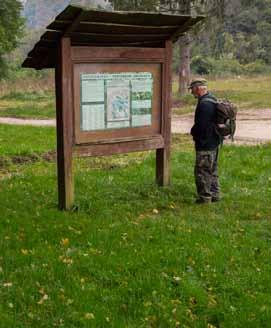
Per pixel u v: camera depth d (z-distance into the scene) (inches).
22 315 185.9
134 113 328.2
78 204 311.0
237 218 299.0
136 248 245.1
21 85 1588.3
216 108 319.3
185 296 201.2
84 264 224.8
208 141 320.8
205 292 205.2
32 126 790.5
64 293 200.4
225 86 1493.6
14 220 284.5
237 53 2276.1
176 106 1146.0
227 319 187.3
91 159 489.4
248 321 185.2
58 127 303.4
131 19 297.7
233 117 321.1
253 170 428.8
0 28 1119.0
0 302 193.3
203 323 185.3
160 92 339.3
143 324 182.4
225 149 535.8
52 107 1134.4
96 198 329.4
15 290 201.6
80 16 274.7
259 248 251.3
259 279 216.7
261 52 2265.0
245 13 2331.4
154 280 211.6
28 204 319.3
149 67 331.0
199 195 328.8
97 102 310.0
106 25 294.0
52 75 1750.7
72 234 262.7
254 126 796.0
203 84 320.8
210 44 2123.5
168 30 328.2
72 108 300.8
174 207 318.7
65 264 225.1
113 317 185.6
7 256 233.3
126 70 319.9
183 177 398.3
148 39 330.6
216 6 1256.2
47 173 423.5
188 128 796.6
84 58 299.6
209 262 231.1
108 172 418.9
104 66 309.9
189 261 231.1
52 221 283.0
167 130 345.7
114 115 318.3
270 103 1106.7
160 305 193.8
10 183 381.1
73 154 305.3
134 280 211.8
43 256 233.6
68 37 290.7
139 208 313.9
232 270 225.5
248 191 358.6
